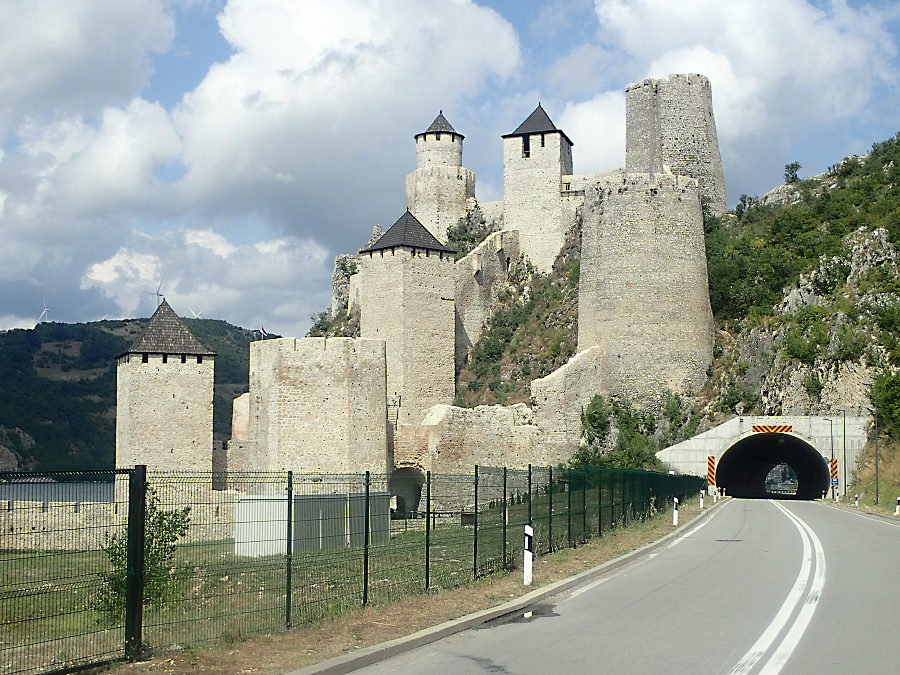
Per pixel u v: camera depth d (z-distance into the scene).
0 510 13.41
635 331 68.88
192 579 17.41
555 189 87.44
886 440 60.28
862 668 12.19
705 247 74.50
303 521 21.38
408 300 69.31
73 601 14.14
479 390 77.19
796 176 103.94
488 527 22.86
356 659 12.80
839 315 65.69
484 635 14.92
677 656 13.00
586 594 19.02
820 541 29.39
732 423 65.38
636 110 90.00
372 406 52.25
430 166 94.62
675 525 35.53
